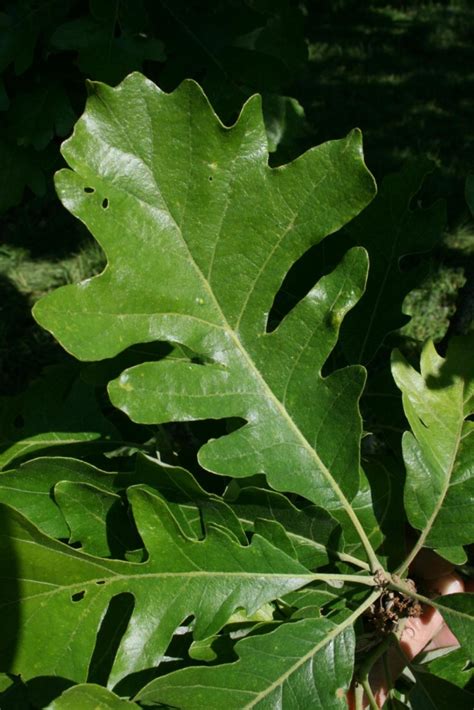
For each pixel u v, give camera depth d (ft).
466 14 10.84
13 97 2.56
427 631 2.05
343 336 2.07
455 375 1.91
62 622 1.70
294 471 1.79
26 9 2.48
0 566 1.69
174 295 1.75
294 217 1.76
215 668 1.69
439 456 1.86
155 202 1.73
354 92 8.42
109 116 1.70
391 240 2.06
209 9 2.54
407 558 1.85
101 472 1.78
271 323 2.24
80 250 5.81
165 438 1.98
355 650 1.86
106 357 1.69
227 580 1.74
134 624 1.70
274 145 2.62
